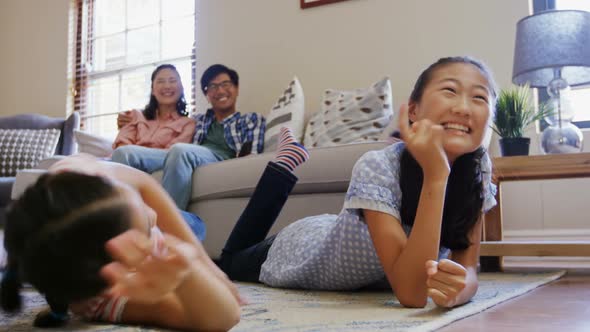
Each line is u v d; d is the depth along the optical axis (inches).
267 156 93.7
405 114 45.8
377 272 55.1
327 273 57.6
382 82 106.0
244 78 141.8
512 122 94.7
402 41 122.1
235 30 144.2
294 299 52.9
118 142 131.1
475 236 51.6
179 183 101.2
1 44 187.6
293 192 88.4
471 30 115.3
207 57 147.9
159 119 135.0
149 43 167.6
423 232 44.0
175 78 134.5
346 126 105.3
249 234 69.3
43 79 181.2
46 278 24.3
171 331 35.1
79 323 37.5
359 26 127.2
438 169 44.0
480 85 47.1
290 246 63.1
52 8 181.6
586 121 116.1
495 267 87.9
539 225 110.7
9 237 25.3
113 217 23.7
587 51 91.2
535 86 100.7
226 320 33.6
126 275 24.3
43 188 24.8
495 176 86.0
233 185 96.3
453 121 46.2
